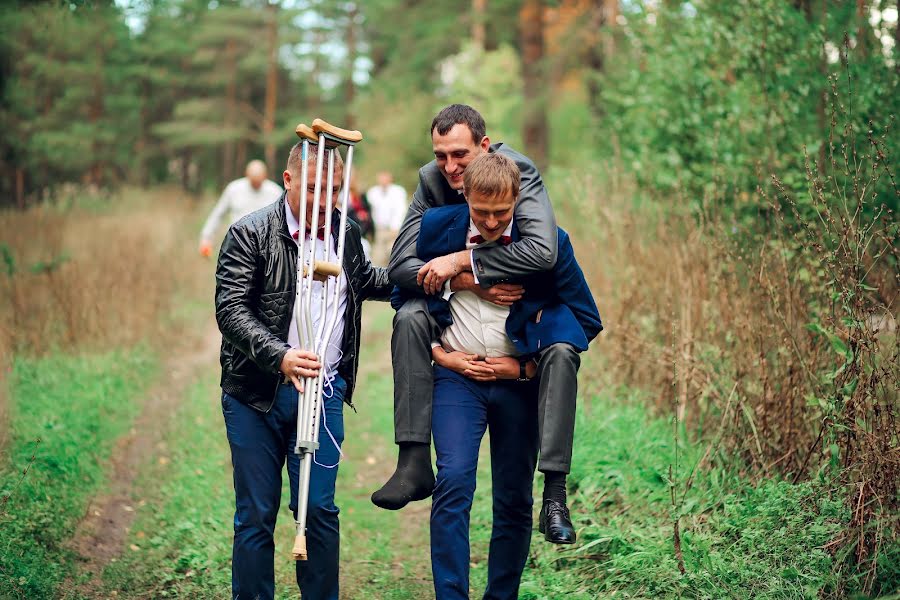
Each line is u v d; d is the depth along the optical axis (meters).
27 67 14.79
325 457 3.66
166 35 32.91
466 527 3.49
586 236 7.41
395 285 3.72
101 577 4.48
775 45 6.38
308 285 3.50
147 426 7.09
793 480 4.41
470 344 3.61
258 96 38.97
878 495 3.65
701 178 6.80
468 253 3.52
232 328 3.53
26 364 7.38
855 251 3.95
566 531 3.30
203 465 6.12
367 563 4.90
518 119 18.61
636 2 8.16
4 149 14.39
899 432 3.75
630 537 4.39
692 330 5.40
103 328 8.48
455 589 3.41
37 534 4.66
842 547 3.65
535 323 3.55
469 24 22.94
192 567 4.64
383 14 26.70
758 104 6.60
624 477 4.99
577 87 20.92
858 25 6.04
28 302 8.27
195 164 41.28
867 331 3.87
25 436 5.72
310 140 3.60
